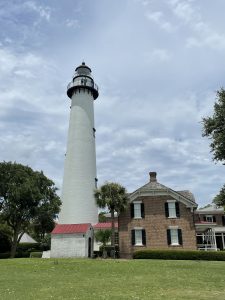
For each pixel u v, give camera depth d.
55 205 46.94
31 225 49.81
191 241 39.44
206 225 47.62
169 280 17.77
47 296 12.66
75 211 46.31
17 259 33.81
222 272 21.59
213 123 27.75
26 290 14.31
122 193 40.19
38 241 61.62
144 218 41.00
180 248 39.31
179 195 41.16
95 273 21.53
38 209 45.69
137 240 40.34
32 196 44.31
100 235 41.34
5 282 17.25
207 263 28.47
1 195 45.19
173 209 40.91
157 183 43.09
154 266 25.53
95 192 40.56
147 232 40.44
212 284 16.20
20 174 45.75
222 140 26.88
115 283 16.64
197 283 16.58
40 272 22.39
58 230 40.47
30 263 28.42
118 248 40.28
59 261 30.08
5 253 47.31
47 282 17.16
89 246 40.84
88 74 54.28
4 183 45.06
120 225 41.31
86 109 51.62
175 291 13.97
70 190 47.31
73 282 17.16
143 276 19.70
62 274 21.16
